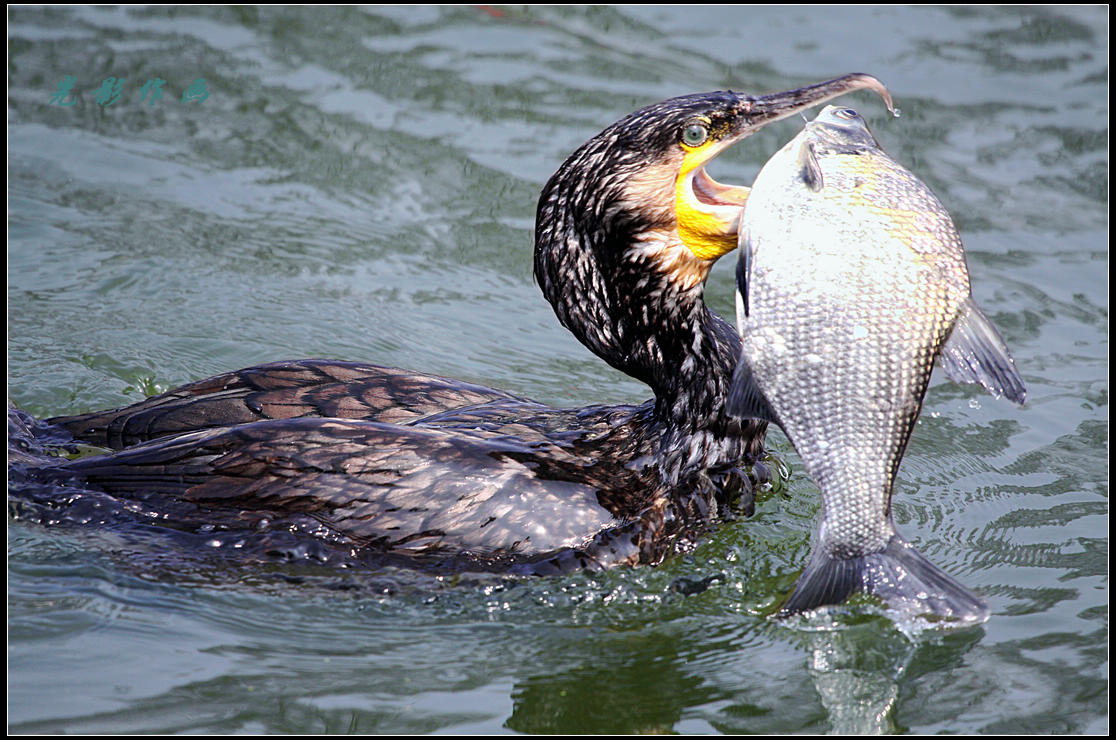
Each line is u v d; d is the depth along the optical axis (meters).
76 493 9.48
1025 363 13.26
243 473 9.28
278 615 9.05
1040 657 8.82
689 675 8.66
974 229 15.44
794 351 7.95
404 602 9.15
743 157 16.80
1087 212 15.80
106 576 9.14
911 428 7.97
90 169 16.34
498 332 13.89
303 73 18.75
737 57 18.95
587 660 8.79
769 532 10.16
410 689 8.42
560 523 9.32
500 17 20.41
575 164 9.61
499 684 8.50
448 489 9.20
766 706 8.34
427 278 14.80
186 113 17.69
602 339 10.08
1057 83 18.34
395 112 17.89
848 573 7.88
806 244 8.02
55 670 8.38
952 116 17.59
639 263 9.66
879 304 7.93
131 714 8.04
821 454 7.91
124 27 19.73
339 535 9.13
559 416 10.58
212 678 8.41
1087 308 14.19
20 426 10.27
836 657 8.84
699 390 9.96
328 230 15.55
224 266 14.64
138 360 12.67
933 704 8.36
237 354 13.00
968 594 7.76
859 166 8.29
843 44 19.33
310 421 9.58
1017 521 10.67
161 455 9.54
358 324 13.74
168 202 15.84
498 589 9.15
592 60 19.11
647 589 9.34
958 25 19.92
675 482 9.90
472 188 16.38
